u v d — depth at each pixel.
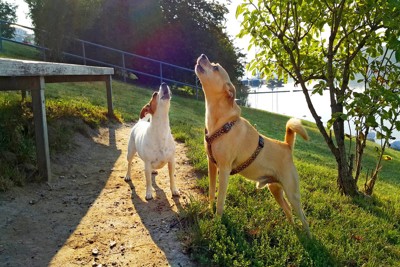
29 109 2.47
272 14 2.22
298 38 2.27
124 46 7.66
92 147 2.65
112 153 2.61
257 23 2.28
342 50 2.41
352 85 2.54
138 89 6.18
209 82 1.46
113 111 3.48
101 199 1.79
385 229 1.79
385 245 1.64
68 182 1.99
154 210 1.68
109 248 1.35
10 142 1.99
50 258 1.28
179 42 8.34
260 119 5.89
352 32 2.19
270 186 1.65
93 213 1.63
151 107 1.74
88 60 6.87
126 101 4.68
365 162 4.25
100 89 5.14
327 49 2.43
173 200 1.80
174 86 8.45
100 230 1.48
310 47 2.47
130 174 2.12
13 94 2.90
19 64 1.61
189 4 8.66
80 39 6.81
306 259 1.33
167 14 8.39
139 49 7.98
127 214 1.63
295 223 1.65
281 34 2.24
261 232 1.47
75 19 5.83
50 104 2.88
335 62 2.42
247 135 1.50
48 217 1.57
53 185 1.91
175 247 1.35
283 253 1.33
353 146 4.88
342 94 2.25
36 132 1.89
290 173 1.53
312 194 2.09
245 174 1.56
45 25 5.68
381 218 1.93
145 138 1.79
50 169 2.06
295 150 4.04
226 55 9.52
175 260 1.28
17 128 2.13
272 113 7.09
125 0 7.41
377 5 1.92
